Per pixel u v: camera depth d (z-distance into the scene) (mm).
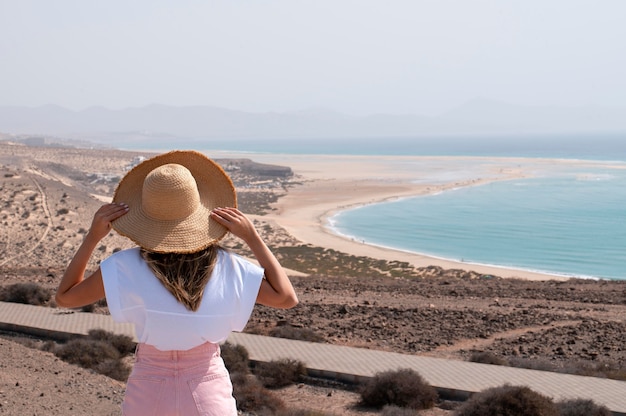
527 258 77312
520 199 136000
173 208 3320
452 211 120438
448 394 15680
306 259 72438
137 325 3338
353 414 14641
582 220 106188
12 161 174625
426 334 24031
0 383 10945
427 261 73688
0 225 68688
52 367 12656
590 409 13531
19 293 27250
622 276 66438
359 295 33094
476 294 33938
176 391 3307
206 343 3398
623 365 19922
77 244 64812
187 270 3324
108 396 11211
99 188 169500
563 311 28703
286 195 152750
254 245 3479
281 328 23344
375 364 17750
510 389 13305
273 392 16125
